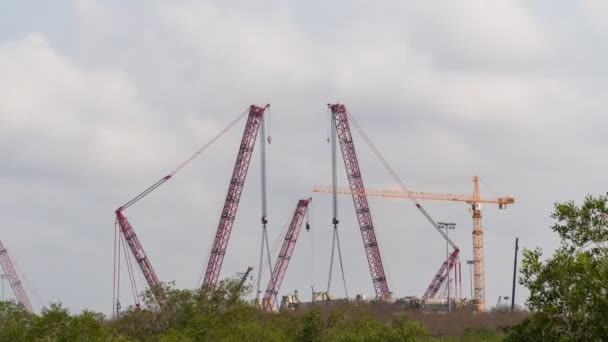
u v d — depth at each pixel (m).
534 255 74.50
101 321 143.38
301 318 172.38
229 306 161.88
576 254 73.69
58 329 119.12
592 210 75.38
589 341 71.81
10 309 141.25
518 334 75.56
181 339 141.00
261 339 149.38
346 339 157.62
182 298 156.25
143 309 155.62
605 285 71.06
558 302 73.56
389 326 162.88
